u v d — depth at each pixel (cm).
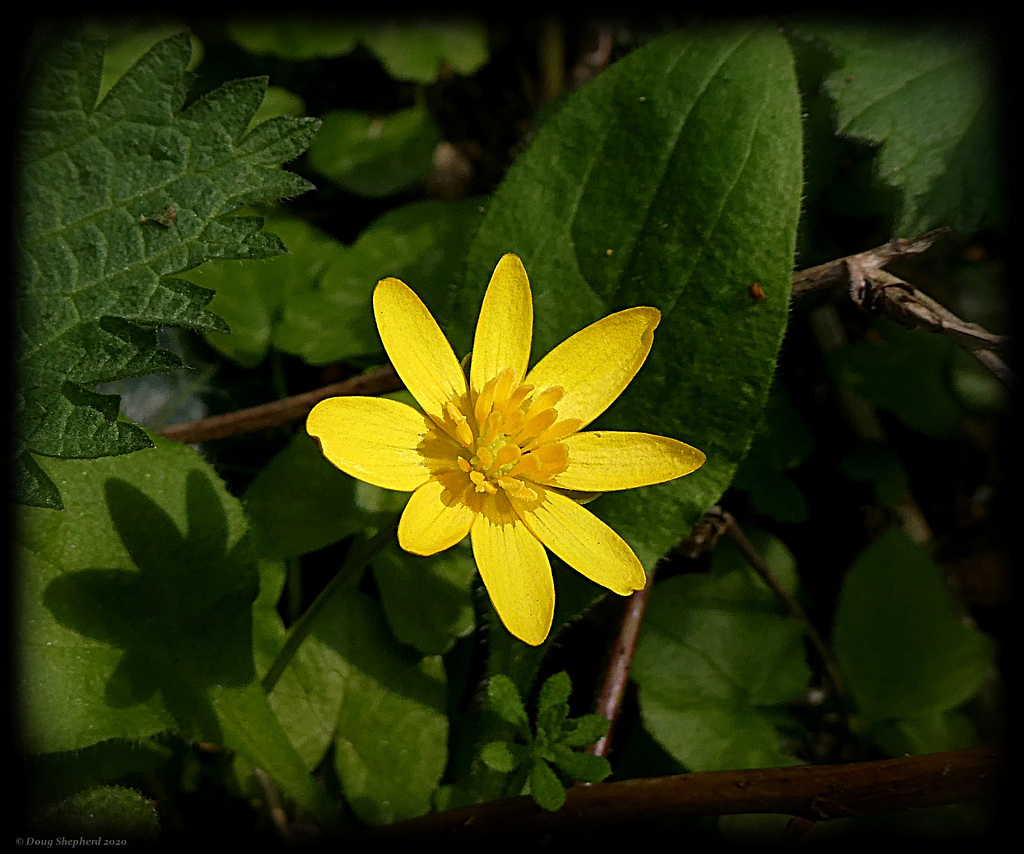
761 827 17
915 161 17
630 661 17
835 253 21
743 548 19
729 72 16
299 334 19
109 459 15
